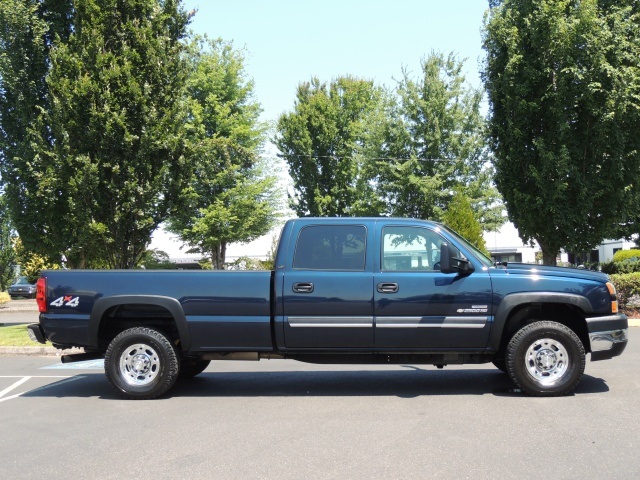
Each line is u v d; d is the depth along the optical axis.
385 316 7.40
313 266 7.59
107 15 14.62
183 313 7.64
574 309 7.59
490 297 7.36
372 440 5.62
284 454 5.27
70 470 5.00
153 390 7.67
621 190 17.16
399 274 7.46
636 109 16.39
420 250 7.65
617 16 16.53
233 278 7.64
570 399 7.11
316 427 6.14
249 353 7.78
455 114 30.48
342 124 41.03
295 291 7.50
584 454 5.06
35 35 16.86
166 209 15.51
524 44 17.91
